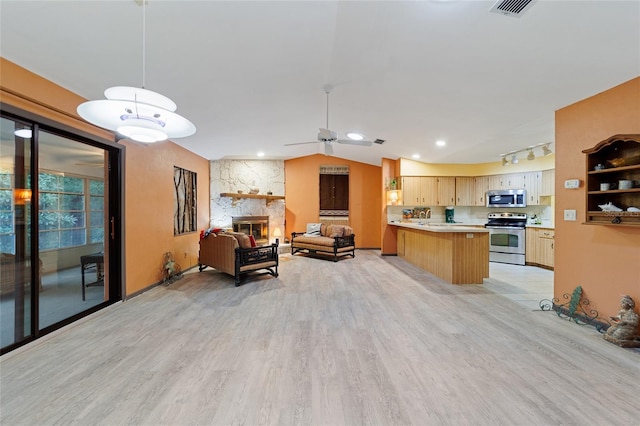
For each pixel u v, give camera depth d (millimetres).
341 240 6805
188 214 5957
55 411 1689
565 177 3232
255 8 2098
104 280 3559
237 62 2852
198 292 4133
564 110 3271
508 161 6582
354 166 8469
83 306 3285
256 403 1766
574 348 2451
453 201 7238
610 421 1600
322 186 9188
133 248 3896
